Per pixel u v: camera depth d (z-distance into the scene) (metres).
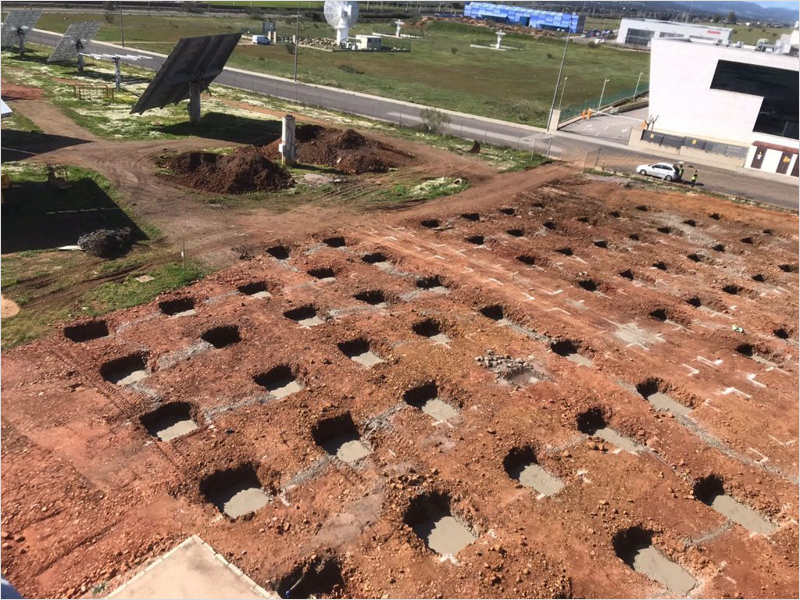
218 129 44.62
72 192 29.44
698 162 48.62
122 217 27.33
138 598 7.89
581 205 35.09
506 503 13.59
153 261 23.52
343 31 100.38
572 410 16.98
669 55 53.16
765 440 16.67
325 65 81.94
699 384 19.00
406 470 14.23
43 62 63.47
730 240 31.48
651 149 51.50
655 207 35.66
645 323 22.47
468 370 18.47
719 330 22.48
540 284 24.72
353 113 54.84
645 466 15.28
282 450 14.44
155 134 41.50
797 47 58.69
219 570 8.38
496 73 89.94
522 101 69.56
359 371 17.86
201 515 12.57
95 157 34.91
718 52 51.06
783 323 23.28
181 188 31.72
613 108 70.88
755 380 19.53
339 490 13.48
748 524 14.14
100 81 57.03
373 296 22.88
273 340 19.02
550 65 103.56
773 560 12.91
